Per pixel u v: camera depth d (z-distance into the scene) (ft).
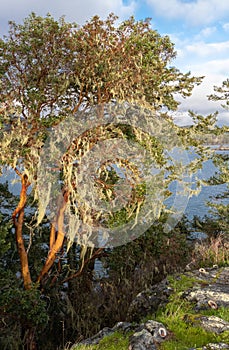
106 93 19.86
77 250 28.66
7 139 17.13
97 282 29.99
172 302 14.33
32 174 17.78
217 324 11.96
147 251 27.04
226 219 32.65
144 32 20.95
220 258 23.09
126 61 19.40
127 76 19.02
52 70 19.22
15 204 26.18
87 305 24.93
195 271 19.36
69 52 19.94
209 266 22.65
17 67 19.58
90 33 19.95
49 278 25.93
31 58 19.35
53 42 19.62
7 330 20.52
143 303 16.71
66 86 19.03
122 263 26.55
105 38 20.26
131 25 20.67
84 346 12.14
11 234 25.14
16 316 20.75
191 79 23.27
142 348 10.49
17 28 19.66
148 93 20.48
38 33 18.98
